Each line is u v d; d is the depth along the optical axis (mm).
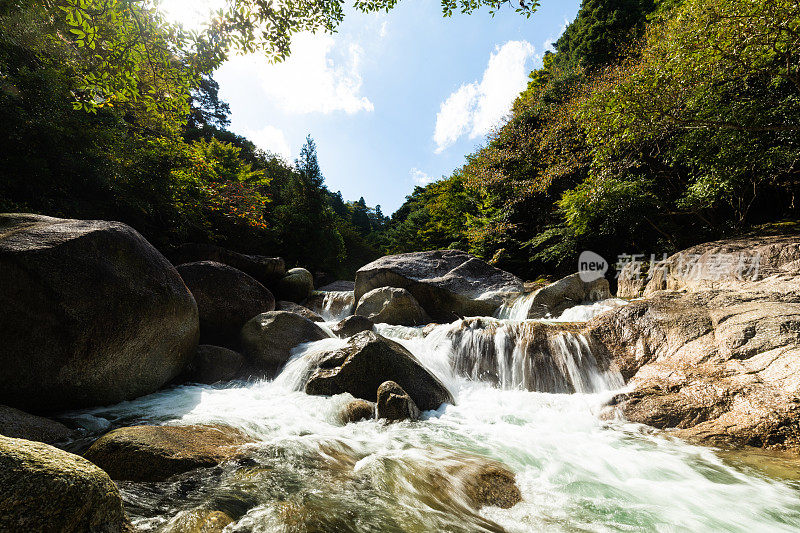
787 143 9188
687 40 8086
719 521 2283
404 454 3158
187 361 5461
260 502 2246
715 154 9781
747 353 4164
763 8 6820
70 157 7441
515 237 18312
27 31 6840
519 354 5570
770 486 2699
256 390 5262
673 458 3201
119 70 4699
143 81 5199
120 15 4238
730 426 3562
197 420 3715
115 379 4250
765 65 8195
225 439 3197
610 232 12438
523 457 3240
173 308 4883
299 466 2822
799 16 6695
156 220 10352
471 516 2279
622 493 2633
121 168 8711
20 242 3850
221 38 4832
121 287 4281
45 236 4090
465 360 5926
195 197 11727
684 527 2217
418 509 2287
